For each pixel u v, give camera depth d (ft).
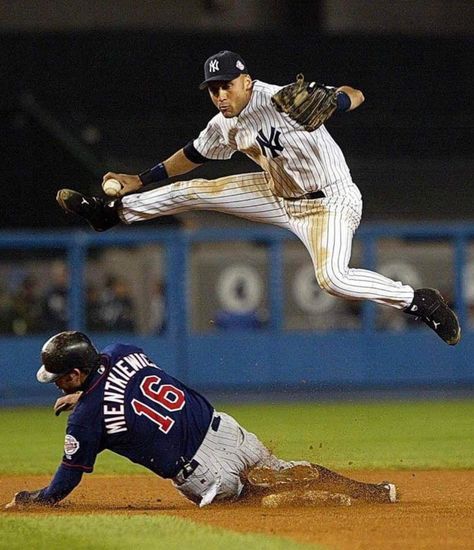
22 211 249.34
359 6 297.94
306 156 76.02
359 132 275.80
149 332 225.56
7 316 213.05
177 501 83.71
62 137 257.55
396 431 148.66
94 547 59.21
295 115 71.15
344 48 280.72
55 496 75.36
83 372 72.28
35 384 213.25
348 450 124.77
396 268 240.53
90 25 282.77
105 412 72.49
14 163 251.60
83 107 267.59
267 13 296.10
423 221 263.70
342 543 59.88
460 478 98.89
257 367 220.02
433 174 272.72
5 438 146.41
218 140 82.12
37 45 268.21
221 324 222.28
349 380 221.66
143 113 269.44
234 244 241.55
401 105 279.28
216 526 66.64
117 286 217.56
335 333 221.66
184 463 74.79
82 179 252.42
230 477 75.97
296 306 236.02
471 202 267.80
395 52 281.95
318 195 77.87
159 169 84.48
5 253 219.41
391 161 273.54
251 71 276.21
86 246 215.51
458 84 282.56
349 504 76.48
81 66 269.23
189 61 274.98
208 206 83.41
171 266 218.59
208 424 75.41
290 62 277.85
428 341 222.07
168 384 74.59
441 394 217.97
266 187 81.66
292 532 64.03
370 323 222.07
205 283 240.12
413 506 76.59
